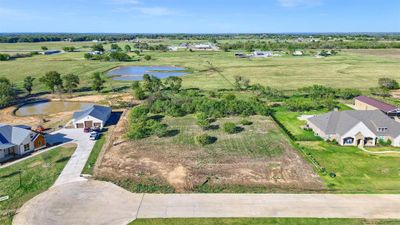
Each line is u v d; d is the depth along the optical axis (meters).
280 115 69.12
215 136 55.09
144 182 39.03
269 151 48.41
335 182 39.28
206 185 38.38
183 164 44.03
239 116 67.12
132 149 49.56
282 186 38.22
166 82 97.19
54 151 49.19
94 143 52.59
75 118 61.56
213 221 31.33
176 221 31.34
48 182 39.38
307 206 33.72
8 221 31.50
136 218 31.88
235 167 43.09
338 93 84.06
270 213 32.53
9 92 82.50
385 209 33.09
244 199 35.19
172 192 36.84
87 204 34.41
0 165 44.38
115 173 41.47
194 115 68.50
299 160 45.34
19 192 37.00
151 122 60.59
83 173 41.62
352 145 51.50
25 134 48.81
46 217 32.09
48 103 83.25
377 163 44.91
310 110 72.56
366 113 56.00
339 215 32.06
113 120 66.31
